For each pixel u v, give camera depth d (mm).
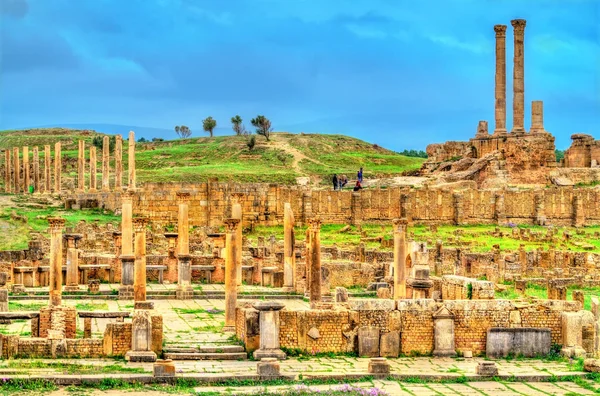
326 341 62562
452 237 128625
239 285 84250
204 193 138875
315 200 143875
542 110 182250
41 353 58469
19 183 183500
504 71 183500
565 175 176375
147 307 71000
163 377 53875
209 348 60750
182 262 83438
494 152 178000
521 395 53844
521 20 180375
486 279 95062
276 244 109250
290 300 81625
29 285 86250
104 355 58812
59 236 68438
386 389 54438
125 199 82062
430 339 63500
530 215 151250
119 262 90312
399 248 71812
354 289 89312
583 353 63438
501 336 63469
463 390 54781
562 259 109375
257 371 55531
